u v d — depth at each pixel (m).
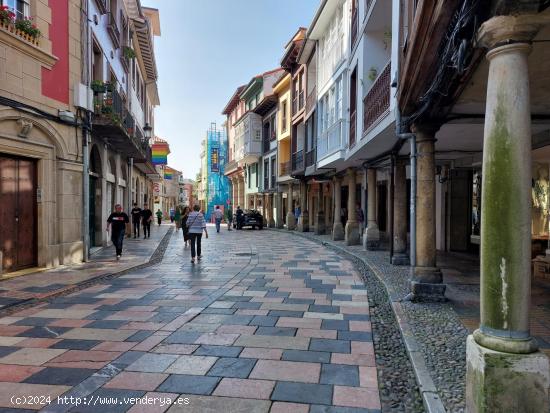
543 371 2.87
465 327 5.61
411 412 3.51
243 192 46.62
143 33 22.86
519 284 2.97
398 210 11.52
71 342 5.13
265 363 4.50
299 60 23.42
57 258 10.91
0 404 3.57
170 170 72.00
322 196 29.86
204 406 3.55
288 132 29.47
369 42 12.00
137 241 19.61
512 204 2.98
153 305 7.05
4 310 6.65
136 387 3.90
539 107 6.20
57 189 10.91
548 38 3.96
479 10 3.30
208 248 17.14
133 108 23.52
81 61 11.65
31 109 9.73
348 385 3.97
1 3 9.15
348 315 6.48
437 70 5.10
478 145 10.06
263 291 8.26
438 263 11.57
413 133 7.33
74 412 3.44
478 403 2.99
